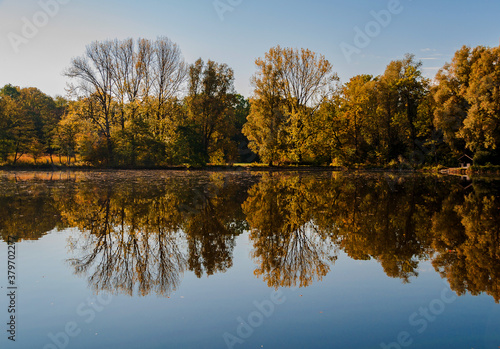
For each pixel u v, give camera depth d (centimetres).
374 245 1152
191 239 1205
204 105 4966
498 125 3844
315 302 719
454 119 4269
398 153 5262
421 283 823
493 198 2123
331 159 5759
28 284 806
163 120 4788
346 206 1848
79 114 4638
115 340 573
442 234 1286
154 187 2559
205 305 705
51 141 5162
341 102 5525
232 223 1452
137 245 1127
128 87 4772
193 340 573
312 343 564
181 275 875
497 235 1267
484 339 578
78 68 4509
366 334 591
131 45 4734
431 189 2578
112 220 1466
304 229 1362
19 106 6100
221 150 5234
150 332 600
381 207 1825
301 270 914
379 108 5447
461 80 4378
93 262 960
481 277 858
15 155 5053
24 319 645
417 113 5338
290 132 4959
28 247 1081
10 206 1734
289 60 5062
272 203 1931
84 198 1998
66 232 1266
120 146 4612
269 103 5047
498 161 4275
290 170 4909
